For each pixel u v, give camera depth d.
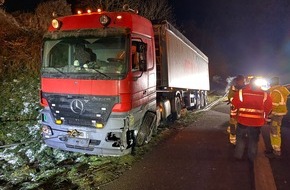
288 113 11.36
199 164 6.05
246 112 5.86
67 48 6.25
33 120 10.13
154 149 7.16
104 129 5.91
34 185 5.60
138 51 6.52
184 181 5.18
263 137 8.34
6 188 5.77
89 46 6.13
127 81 5.91
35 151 8.01
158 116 8.70
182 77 11.79
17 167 7.17
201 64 17.55
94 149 6.04
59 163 6.88
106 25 6.16
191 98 14.47
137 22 6.64
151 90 7.51
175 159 6.38
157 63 9.22
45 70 6.32
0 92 10.82
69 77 6.07
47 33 6.47
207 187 4.93
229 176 5.39
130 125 6.07
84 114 6.00
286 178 5.30
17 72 12.02
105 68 5.94
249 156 6.02
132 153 6.76
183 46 12.02
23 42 12.92
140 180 5.25
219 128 9.91
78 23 6.37
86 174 5.70
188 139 8.21
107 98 5.86
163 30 9.14
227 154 6.71
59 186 5.24
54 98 6.24
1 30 12.92
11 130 9.39
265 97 5.76
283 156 6.53
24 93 11.25
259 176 5.39
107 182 5.19
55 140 6.34
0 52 12.10
